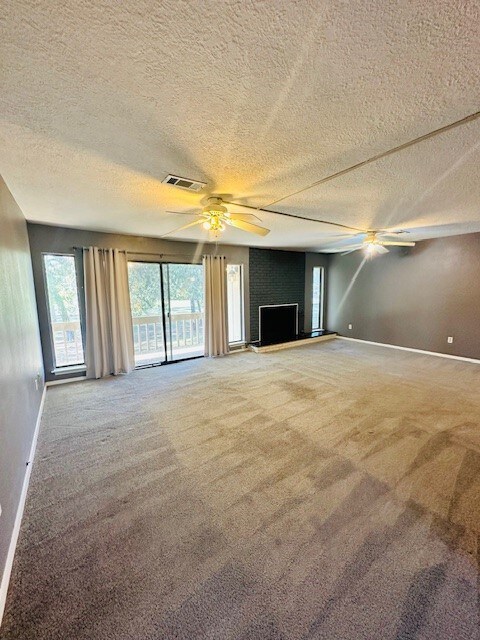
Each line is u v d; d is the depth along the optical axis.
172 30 0.85
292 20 0.83
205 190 2.26
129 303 4.36
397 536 1.50
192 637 1.09
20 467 1.86
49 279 3.96
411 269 5.45
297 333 6.60
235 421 2.78
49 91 1.11
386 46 0.92
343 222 3.54
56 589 1.26
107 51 0.92
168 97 1.16
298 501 1.75
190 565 1.36
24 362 2.37
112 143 1.53
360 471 2.02
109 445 2.39
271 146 1.58
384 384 3.74
